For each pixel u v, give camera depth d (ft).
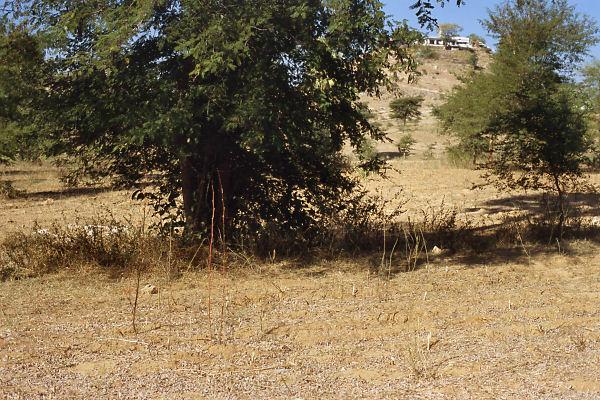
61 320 20.24
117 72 24.54
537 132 33.01
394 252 30.04
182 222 28.73
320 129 27.68
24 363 16.51
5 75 26.63
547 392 14.57
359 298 22.62
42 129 27.73
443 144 124.16
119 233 28.55
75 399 14.32
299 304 21.88
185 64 25.50
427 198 53.88
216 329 19.21
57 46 25.57
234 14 23.81
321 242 29.89
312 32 24.56
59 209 50.39
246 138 23.97
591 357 16.76
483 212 45.55
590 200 50.08
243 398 14.35
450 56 254.88
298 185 30.01
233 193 28.91
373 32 24.16
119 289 23.97
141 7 23.41
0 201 55.72
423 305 21.65
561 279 25.41
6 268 27.09
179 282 24.82
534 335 18.57
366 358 16.83
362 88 26.08
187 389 14.89
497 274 26.05
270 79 24.02
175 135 24.99
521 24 75.72
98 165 30.09
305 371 15.99
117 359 16.79
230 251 27.35
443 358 16.74
